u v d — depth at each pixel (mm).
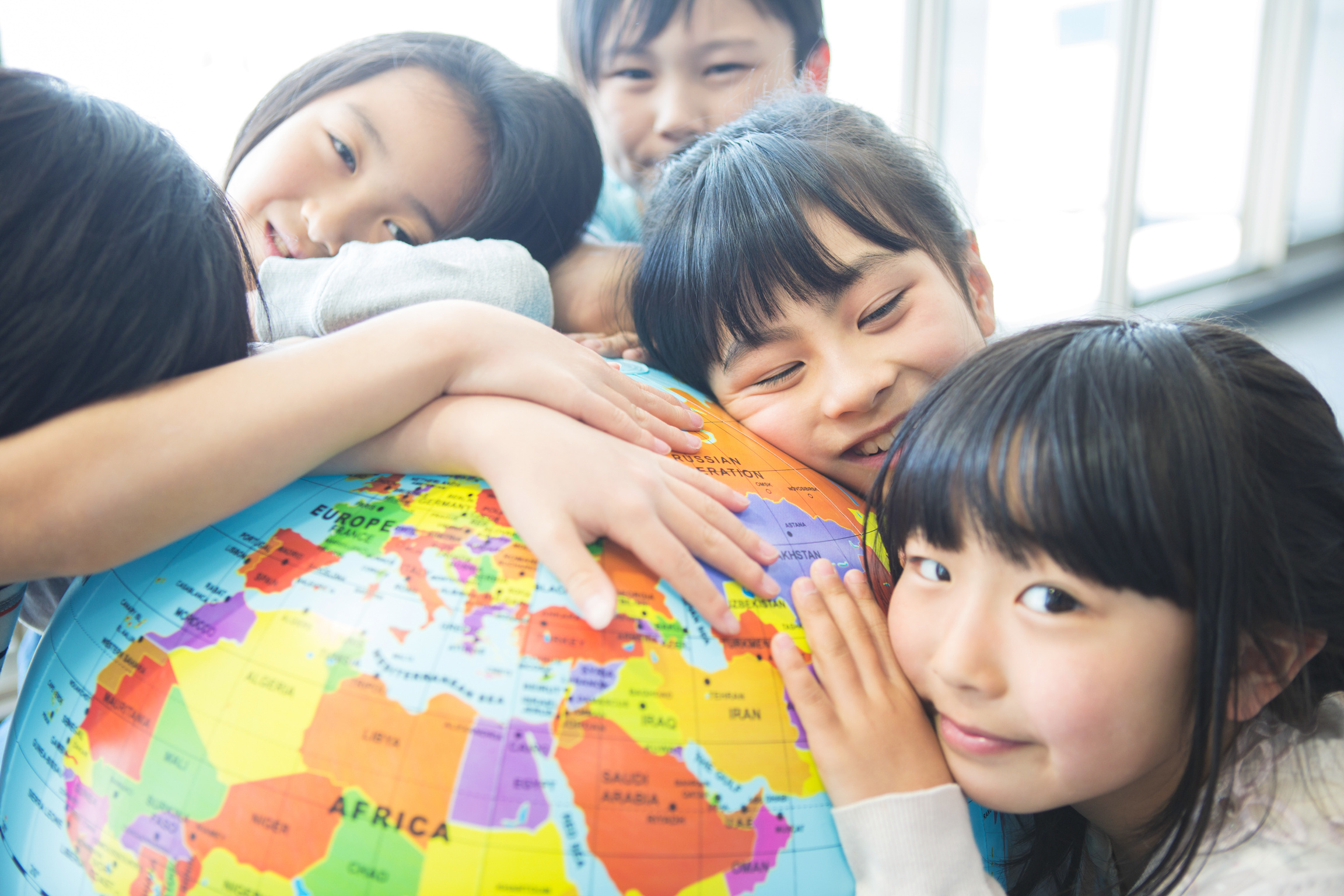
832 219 726
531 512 522
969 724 509
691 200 792
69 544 500
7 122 527
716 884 462
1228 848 535
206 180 611
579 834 448
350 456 584
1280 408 539
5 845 533
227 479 520
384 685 466
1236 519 484
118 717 497
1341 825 524
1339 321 3146
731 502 599
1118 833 616
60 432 504
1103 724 475
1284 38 3465
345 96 951
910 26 2414
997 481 497
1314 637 539
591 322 1058
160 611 523
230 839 453
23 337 508
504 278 865
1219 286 3367
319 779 451
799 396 726
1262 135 3557
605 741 464
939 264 766
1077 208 2928
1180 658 484
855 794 496
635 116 1301
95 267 522
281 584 512
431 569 509
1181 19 3148
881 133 860
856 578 588
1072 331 563
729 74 1265
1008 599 499
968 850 506
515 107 1005
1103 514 470
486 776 450
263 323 836
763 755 489
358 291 818
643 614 507
